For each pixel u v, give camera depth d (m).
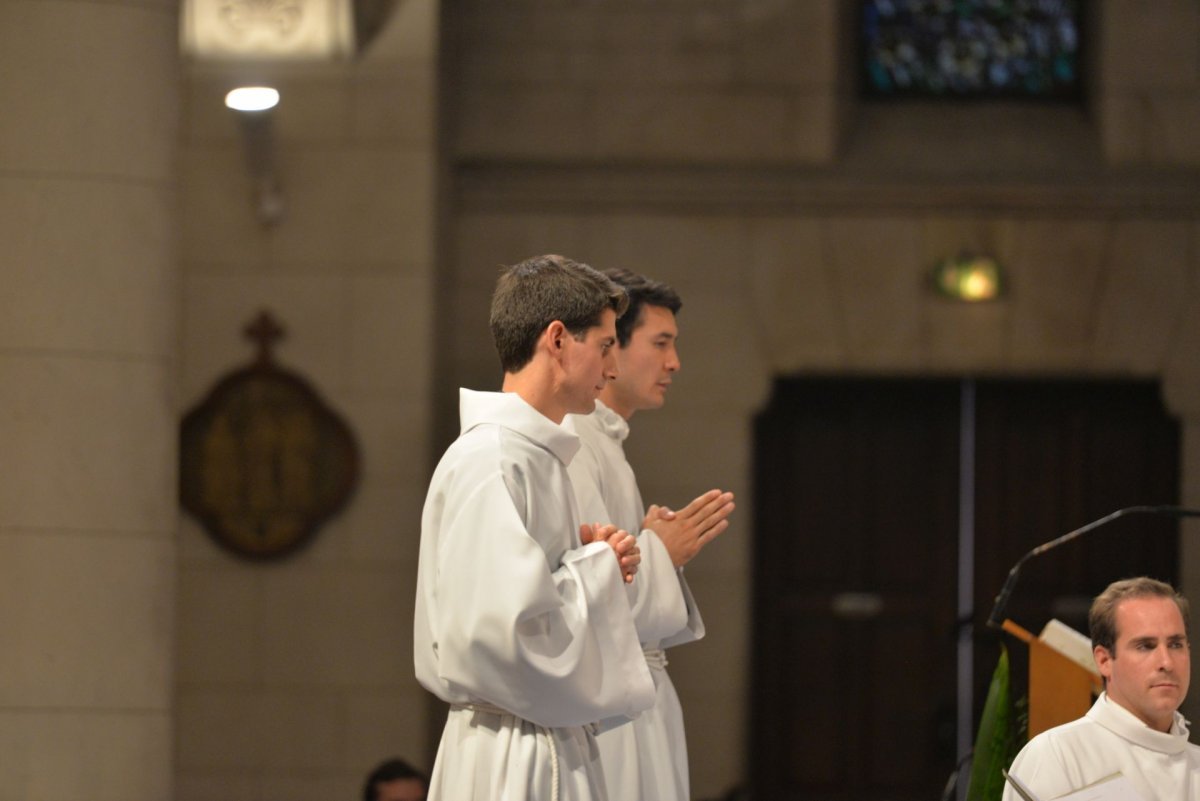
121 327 14.41
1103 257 26.55
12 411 14.13
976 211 26.72
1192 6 26.62
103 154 14.45
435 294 25.12
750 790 26.81
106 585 14.20
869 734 27.41
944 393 27.64
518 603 8.93
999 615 12.46
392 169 24.95
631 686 9.40
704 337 26.86
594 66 27.09
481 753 9.45
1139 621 10.77
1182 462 26.39
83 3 14.50
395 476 24.67
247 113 23.80
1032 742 10.92
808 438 27.69
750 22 26.97
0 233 14.23
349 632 24.53
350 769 24.36
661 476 26.75
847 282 26.81
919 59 27.61
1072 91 27.55
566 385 9.89
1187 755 10.79
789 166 26.89
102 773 14.08
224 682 24.52
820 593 27.66
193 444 24.70
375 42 25.02
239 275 24.89
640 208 26.97
